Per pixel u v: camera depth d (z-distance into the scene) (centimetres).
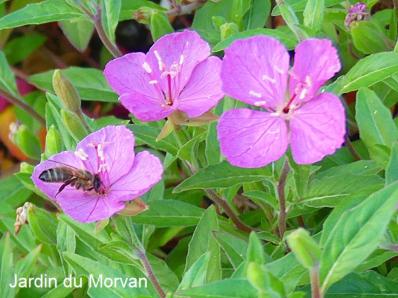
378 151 20
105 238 19
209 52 18
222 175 19
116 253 18
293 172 18
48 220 21
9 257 21
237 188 22
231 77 16
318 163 23
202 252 20
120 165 17
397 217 17
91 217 17
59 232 21
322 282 14
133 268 20
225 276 20
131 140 17
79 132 19
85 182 17
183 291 14
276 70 16
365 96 20
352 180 19
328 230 16
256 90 16
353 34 22
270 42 16
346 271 14
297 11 22
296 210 20
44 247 23
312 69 16
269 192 21
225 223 22
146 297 18
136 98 18
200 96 18
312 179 20
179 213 21
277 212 20
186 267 20
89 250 21
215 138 21
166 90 18
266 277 13
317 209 22
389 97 24
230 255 18
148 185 17
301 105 16
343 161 23
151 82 18
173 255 24
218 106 21
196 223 22
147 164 17
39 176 17
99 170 17
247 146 16
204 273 17
